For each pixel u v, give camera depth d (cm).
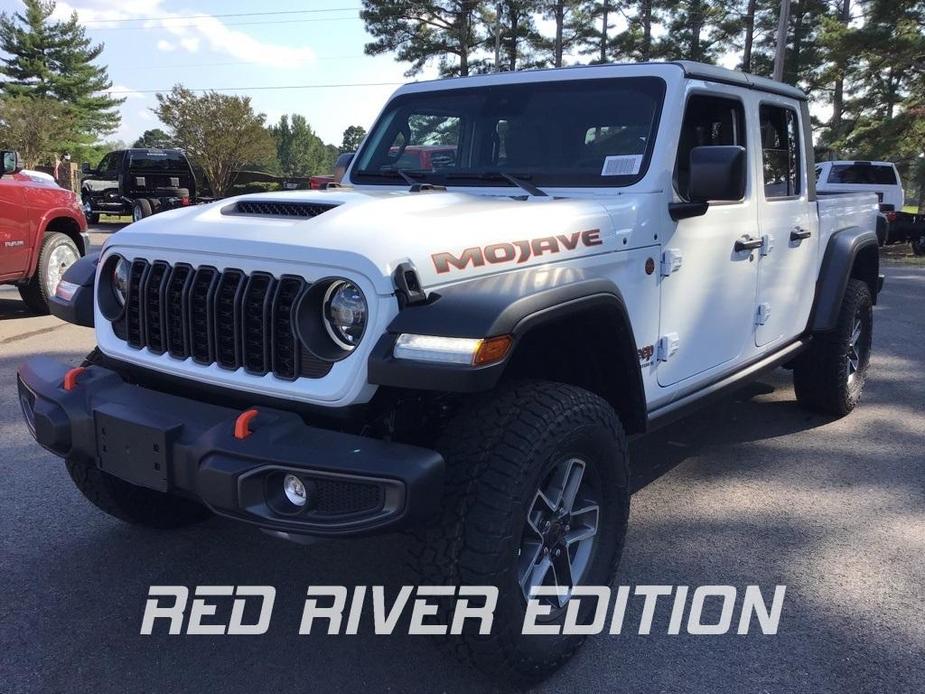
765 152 420
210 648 282
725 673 271
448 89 405
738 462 460
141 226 291
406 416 254
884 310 1006
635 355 295
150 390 269
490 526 230
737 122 390
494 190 352
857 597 317
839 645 286
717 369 386
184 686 261
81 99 5456
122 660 274
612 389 306
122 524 372
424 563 233
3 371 619
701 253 355
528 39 3838
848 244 492
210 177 3462
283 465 219
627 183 330
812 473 445
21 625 293
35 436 285
